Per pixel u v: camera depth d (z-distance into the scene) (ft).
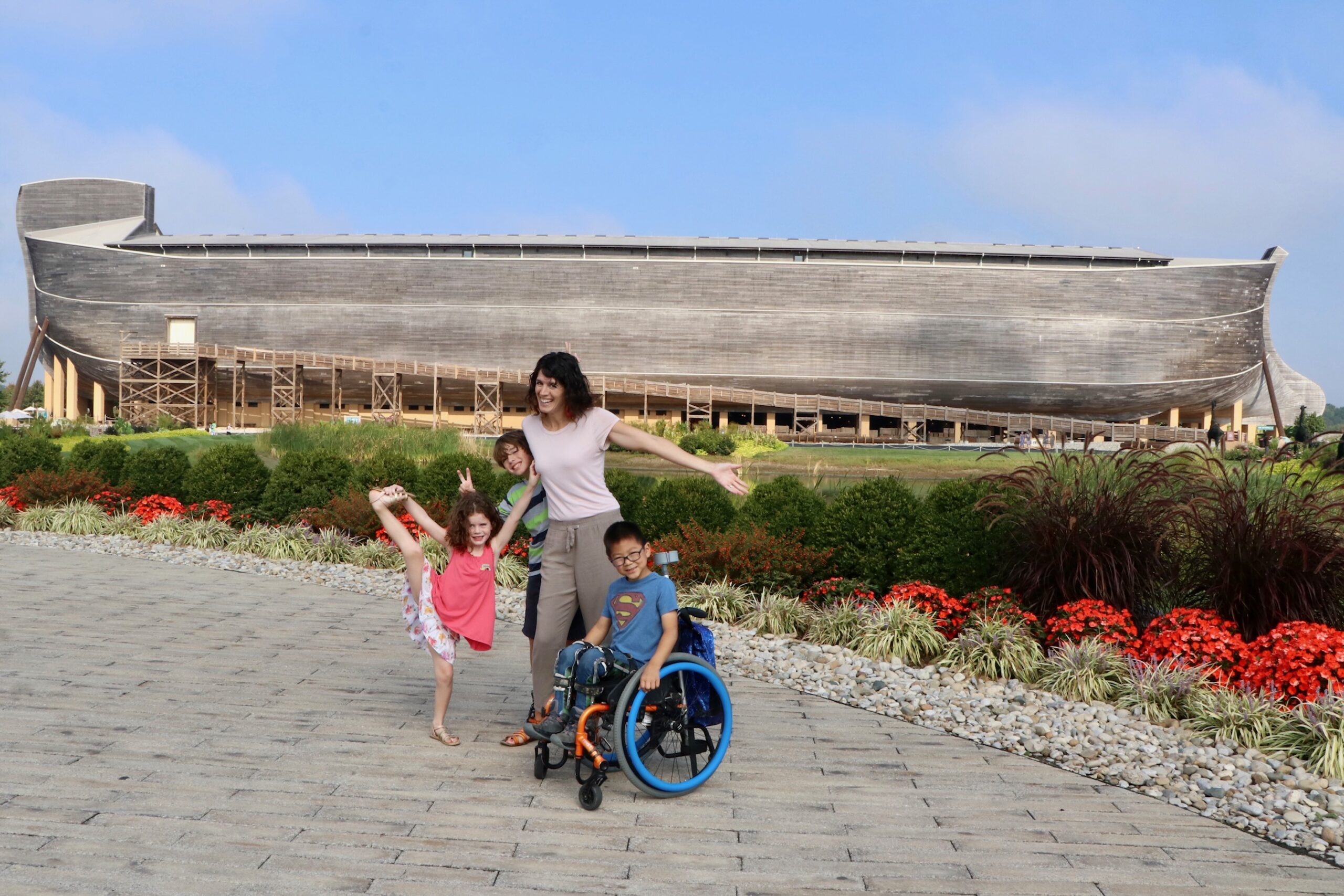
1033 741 17.72
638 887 10.76
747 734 17.93
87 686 19.53
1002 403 249.96
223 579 36.37
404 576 38.50
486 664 23.39
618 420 15.67
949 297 242.58
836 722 19.01
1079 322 240.94
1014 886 11.14
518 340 246.27
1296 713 17.87
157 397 227.81
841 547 31.83
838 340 243.60
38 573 36.17
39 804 12.62
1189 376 242.78
